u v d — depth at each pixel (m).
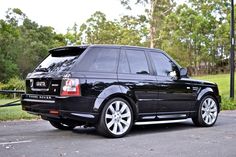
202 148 6.27
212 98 9.10
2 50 52.47
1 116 10.15
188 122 9.79
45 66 7.56
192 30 45.47
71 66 6.92
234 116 11.36
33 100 7.31
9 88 31.86
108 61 7.36
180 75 8.48
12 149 6.09
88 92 6.86
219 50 48.84
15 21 60.53
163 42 40.41
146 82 7.73
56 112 6.81
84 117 6.86
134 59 7.79
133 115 7.56
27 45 55.81
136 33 35.22
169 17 38.50
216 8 46.47
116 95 7.21
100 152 5.91
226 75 43.94
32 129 8.39
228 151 6.04
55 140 6.97
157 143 6.71
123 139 7.12
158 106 7.94
